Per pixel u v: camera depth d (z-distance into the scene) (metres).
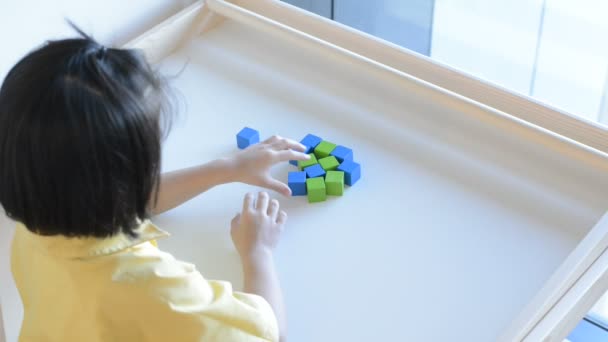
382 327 0.86
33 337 0.80
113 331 0.71
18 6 1.08
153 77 0.67
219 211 1.01
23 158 0.62
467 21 1.43
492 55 1.42
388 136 1.10
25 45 1.12
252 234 0.92
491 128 1.09
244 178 1.00
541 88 1.38
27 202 0.64
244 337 0.74
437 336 0.84
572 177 1.02
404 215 0.98
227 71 1.23
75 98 0.60
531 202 0.99
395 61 1.18
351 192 1.02
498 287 0.89
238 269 0.93
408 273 0.91
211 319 0.72
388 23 1.49
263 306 0.77
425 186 1.02
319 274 0.92
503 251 0.93
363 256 0.93
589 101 1.34
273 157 1.01
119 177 0.63
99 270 0.69
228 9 1.26
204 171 0.99
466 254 0.93
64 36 1.16
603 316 1.37
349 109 1.15
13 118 0.61
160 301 0.70
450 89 1.13
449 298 0.88
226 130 1.13
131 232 0.68
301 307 0.88
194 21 1.28
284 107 1.17
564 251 0.93
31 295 0.80
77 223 0.65
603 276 0.84
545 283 0.87
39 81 0.61
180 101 1.17
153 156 0.65
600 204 0.98
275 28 1.21
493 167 1.04
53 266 0.72
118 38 1.24
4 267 1.05
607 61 1.33
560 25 1.36
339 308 0.88
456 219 0.97
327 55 1.17
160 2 1.28
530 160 1.04
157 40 1.23
